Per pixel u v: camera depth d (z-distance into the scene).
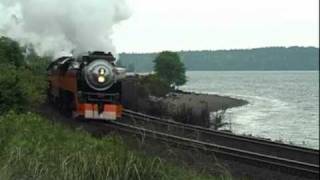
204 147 18.95
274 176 16.98
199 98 82.56
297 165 18.23
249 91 141.25
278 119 65.88
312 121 64.44
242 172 17.11
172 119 37.84
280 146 22.81
